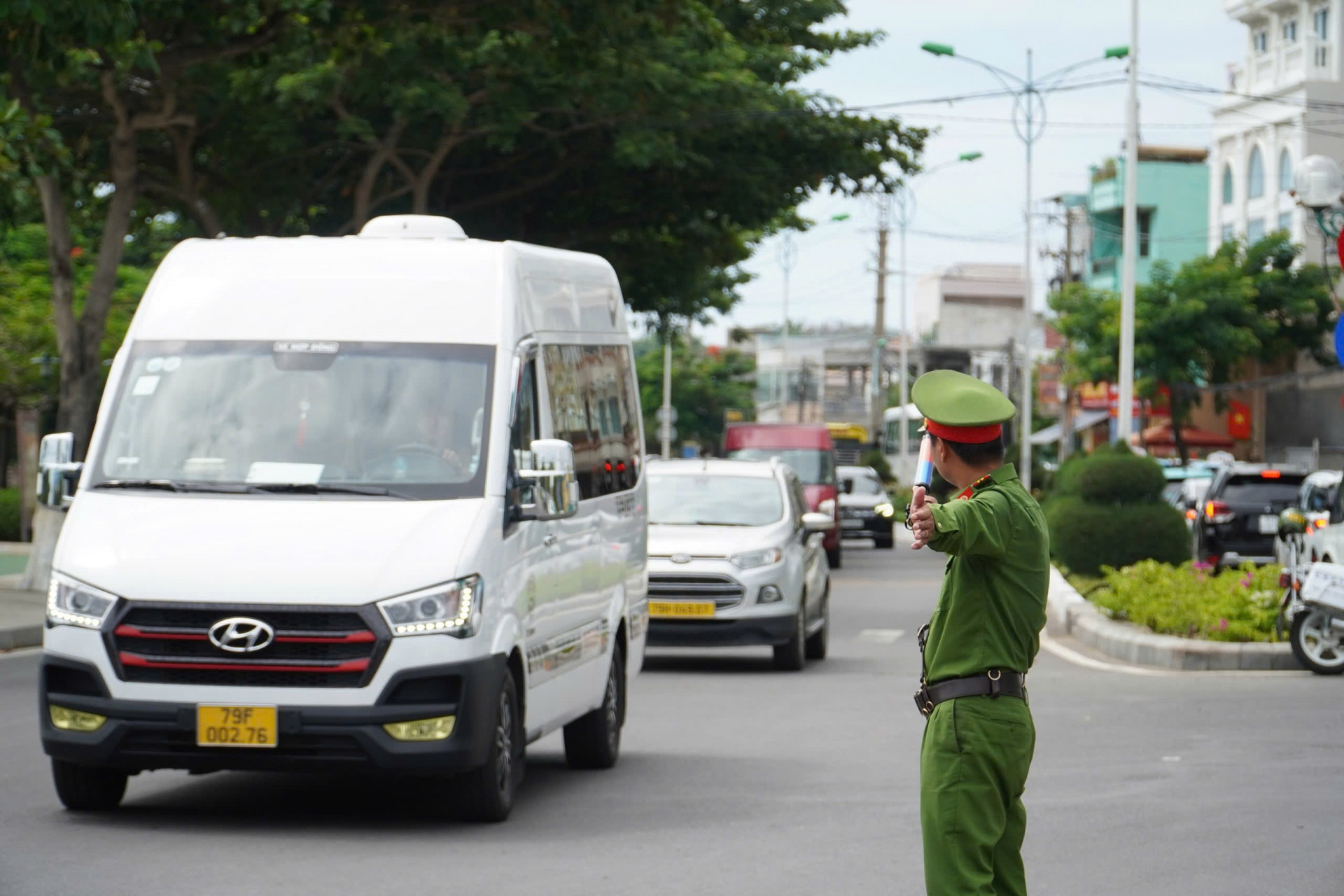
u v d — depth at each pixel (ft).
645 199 211.41
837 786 67.36
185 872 50.31
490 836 56.59
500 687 56.70
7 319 230.07
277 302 63.21
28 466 233.14
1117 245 468.75
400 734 54.44
